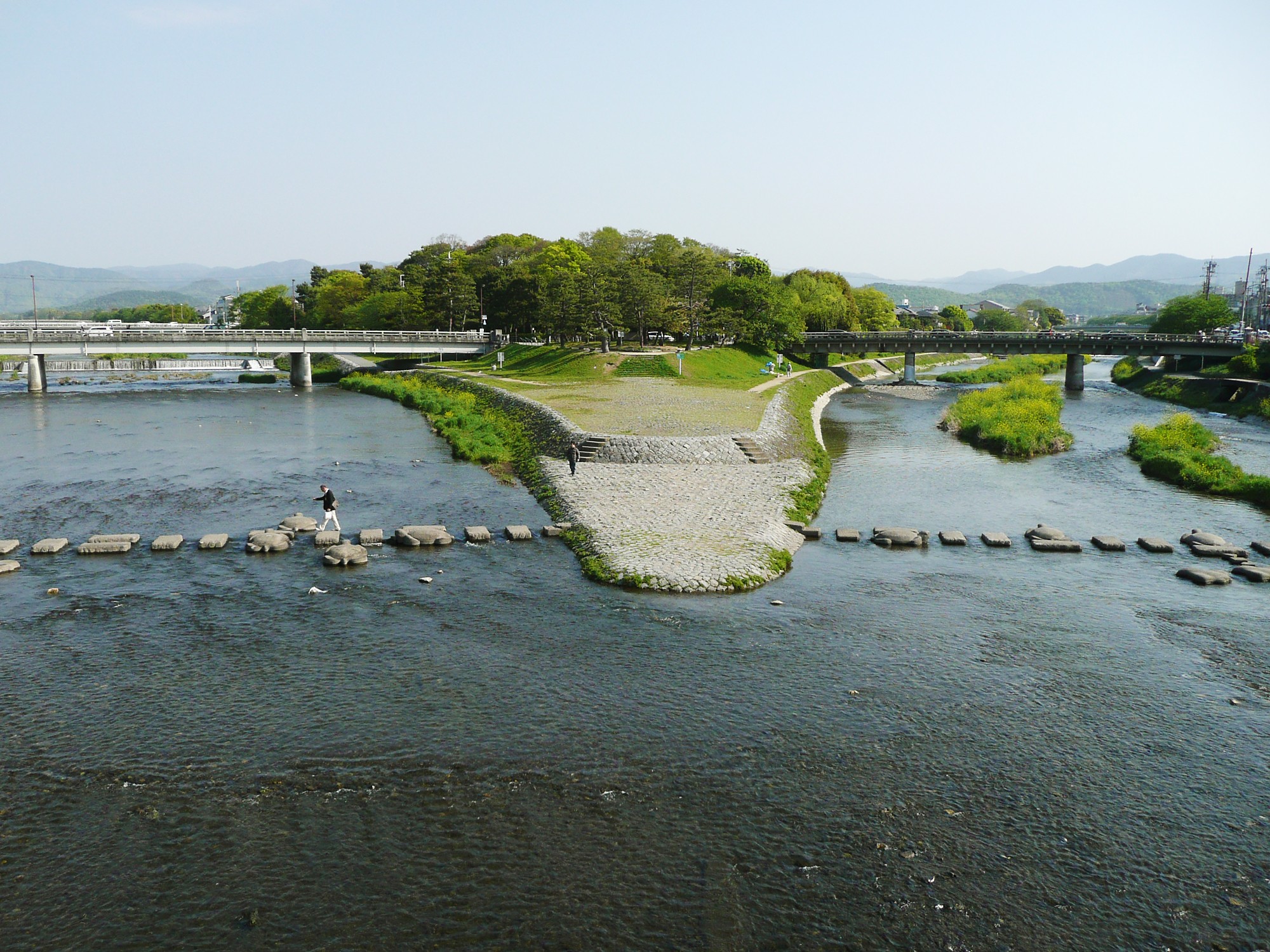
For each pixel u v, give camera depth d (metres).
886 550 39.94
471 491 50.69
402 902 16.89
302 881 17.47
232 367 161.75
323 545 39.22
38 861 17.97
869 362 161.38
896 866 18.09
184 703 24.50
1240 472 55.34
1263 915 16.95
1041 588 34.78
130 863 17.97
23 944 15.77
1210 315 163.00
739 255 188.12
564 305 123.12
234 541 40.06
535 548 39.12
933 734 23.22
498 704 24.50
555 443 59.72
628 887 17.36
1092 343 120.75
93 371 146.50
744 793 20.44
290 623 30.34
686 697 25.02
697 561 35.66
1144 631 30.34
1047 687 26.02
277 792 20.31
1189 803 20.39
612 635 29.36
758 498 46.28
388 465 58.62
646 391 88.00
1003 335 132.75
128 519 43.88
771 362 122.75
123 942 15.89
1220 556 38.88
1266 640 29.61
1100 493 52.31
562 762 21.61
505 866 17.92
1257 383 94.81
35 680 25.84
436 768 21.33
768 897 17.16
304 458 61.12
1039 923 16.69
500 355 121.19
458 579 34.84
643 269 125.06
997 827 19.42
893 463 63.12
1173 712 24.62
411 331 148.38
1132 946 16.17
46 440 69.25
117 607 31.75
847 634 29.73
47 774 21.00
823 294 170.50
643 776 21.08
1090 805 20.28
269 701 24.59
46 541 38.59
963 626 30.67
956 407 88.94
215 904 16.84
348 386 122.12
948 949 15.99
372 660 27.30
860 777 21.16
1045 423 75.06
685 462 55.09
